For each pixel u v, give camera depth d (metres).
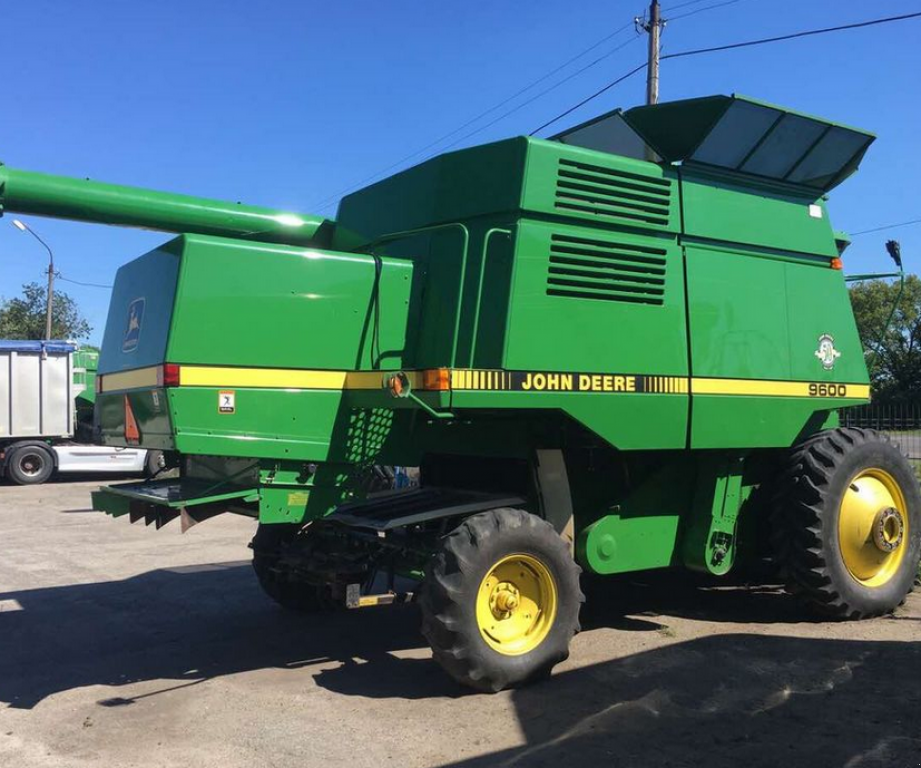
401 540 5.28
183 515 4.86
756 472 6.49
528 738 4.12
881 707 4.38
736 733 4.10
